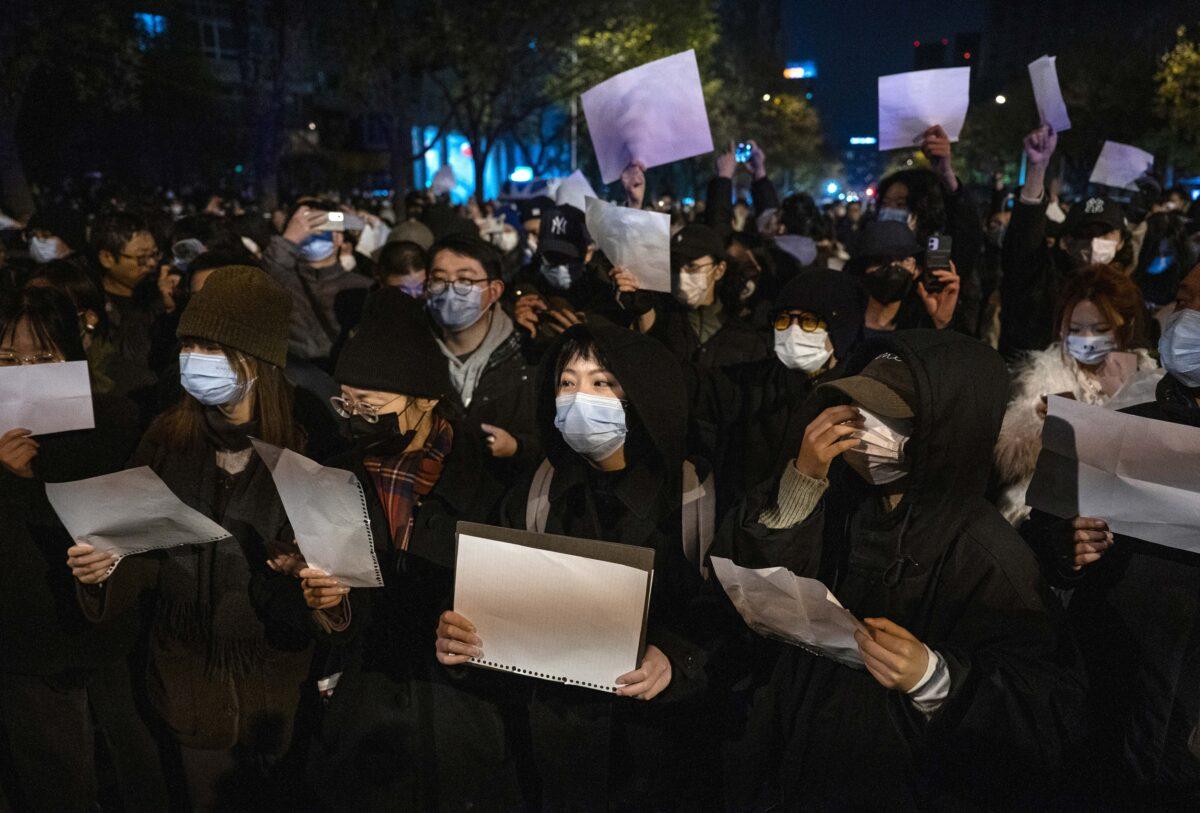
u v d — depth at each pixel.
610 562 1.84
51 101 26.83
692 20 30.58
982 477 1.81
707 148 4.27
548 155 46.56
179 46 34.78
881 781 1.93
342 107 43.97
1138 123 34.94
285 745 2.57
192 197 26.03
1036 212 4.33
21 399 2.31
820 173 99.50
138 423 2.91
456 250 3.53
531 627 1.92
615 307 3.83
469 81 26.81
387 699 2.33
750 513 1.92
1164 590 2.07
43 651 2.58
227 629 2.42
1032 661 1.80
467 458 2.51
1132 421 1.86
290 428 2.52
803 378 3.39
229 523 2.40
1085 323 2.63
